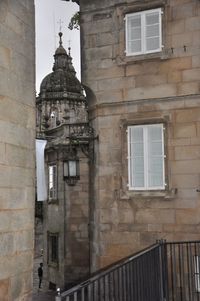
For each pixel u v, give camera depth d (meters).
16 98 7.09
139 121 12.18
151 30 12.36
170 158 11.83
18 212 6.97
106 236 12.34
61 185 21.19
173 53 12.04
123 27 12.64
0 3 6.79
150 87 12.20
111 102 12.55
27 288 7.12
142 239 11.92
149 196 11.91
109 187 12.42
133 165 12.22
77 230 20.48
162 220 11.75
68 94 38.94
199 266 10.40
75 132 19.47
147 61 12.29
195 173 11.55
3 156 6.66
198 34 11.84
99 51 12.84
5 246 6.59
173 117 11.90
